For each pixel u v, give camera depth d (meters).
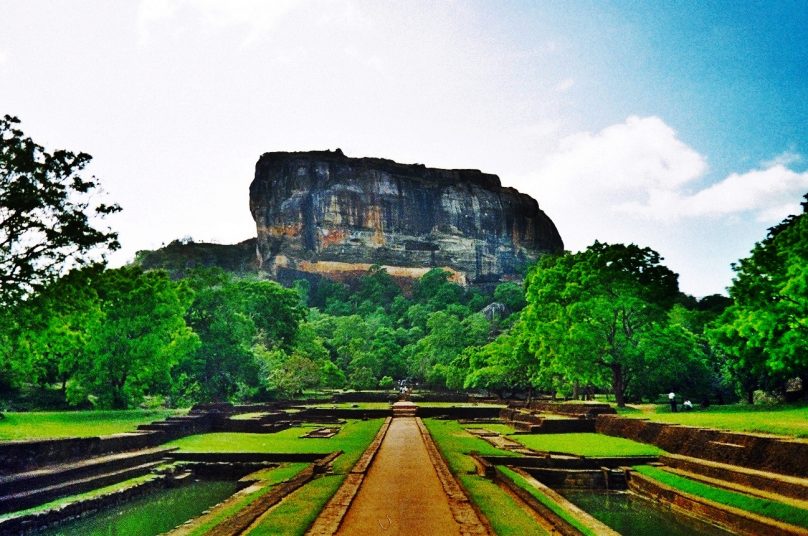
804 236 29.36
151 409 49.09
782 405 38.47
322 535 12.23
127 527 18.00
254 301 78.06
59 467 20.56
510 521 14.07
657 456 25.95
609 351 45.22
